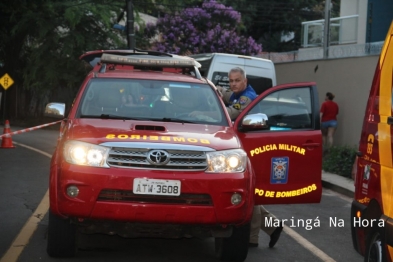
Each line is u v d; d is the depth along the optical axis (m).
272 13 50.91
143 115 7.65
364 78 19.70
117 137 6.70
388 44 6.40
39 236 8.16
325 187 15.12
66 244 6.89
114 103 7.78
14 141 23.50
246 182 6.73
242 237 6.99
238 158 6.78
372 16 23.83
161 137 6.79
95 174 6.43
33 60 33.34
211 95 8.12
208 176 6.56
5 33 35.88
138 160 6.53
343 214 11.33
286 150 7.79
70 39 32.38
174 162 6.55
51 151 20.02
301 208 11.62
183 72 9.04
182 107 7.86
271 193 7.75
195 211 6.47
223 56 17.36
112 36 33.97
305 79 23.28
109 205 6.40
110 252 7.52
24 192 11.73
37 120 38.12
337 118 21.12
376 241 6.18
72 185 6.47
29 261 6.93
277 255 7.87
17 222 9.04
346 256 8.04
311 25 28.27
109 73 8.26
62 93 39.41
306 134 7.86
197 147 6.66
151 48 38.06
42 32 31.94
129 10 30.12
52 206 6.61
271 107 8.21
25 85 33.88
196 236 6.82
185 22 37.62
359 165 6.76
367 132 6.55
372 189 6.27
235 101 8.77
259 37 52.81
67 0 33.28
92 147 6.57
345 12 27.70
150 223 6.49
